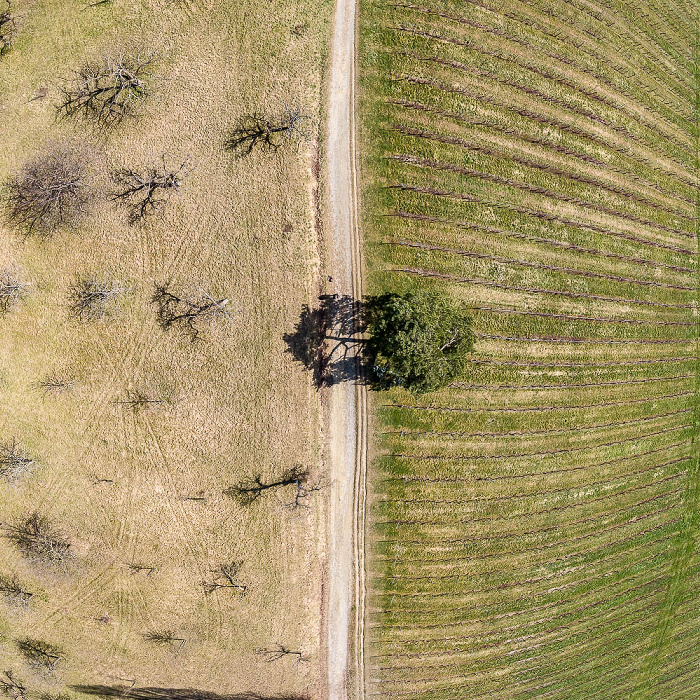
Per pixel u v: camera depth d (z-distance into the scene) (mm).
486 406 31531
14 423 28422
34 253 28219
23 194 28047
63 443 28578
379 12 29547
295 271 28938
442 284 30641
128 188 28188
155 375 28625
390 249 29938
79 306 28328
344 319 29516
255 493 29188
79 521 28719
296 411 29266
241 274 28734
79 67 27953
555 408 32688
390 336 25625
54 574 28828
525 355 32031
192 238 28484
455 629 32500
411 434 30656
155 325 28531
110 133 28094
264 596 29609
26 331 28344
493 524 32188
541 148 32062
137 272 28406
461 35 30641
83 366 28484
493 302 31438
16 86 27875
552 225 32250
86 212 28203
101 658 29188
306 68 28766
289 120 28500
